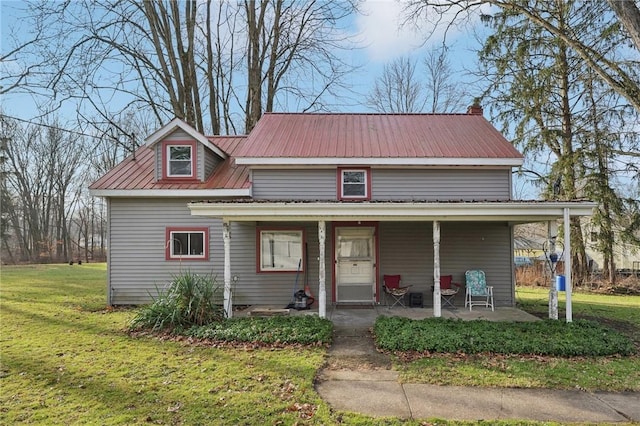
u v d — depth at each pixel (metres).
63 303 11.90
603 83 16.02
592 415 4.51
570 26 15.80
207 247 11.58
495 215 8.72
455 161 11.13
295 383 5.38
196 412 4.48
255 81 18.59
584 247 17.92
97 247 42.72
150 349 7.00
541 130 17.23
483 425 4.23
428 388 5.30
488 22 17.02
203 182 11.76
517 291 17.27
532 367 6.07
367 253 11.76
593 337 7.25
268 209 8.85
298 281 11.56
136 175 12.09
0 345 7.26
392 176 11.58
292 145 11.92
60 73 14.24
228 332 7.67
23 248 35.00
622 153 16.44
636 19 6.71
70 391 5.10
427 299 11.56
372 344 7.46
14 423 4.23
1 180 31.22
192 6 17.69
